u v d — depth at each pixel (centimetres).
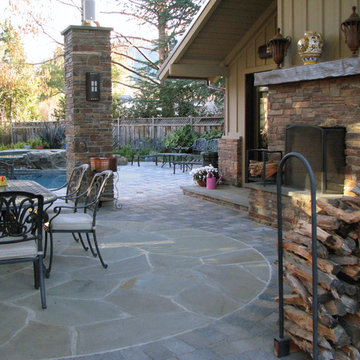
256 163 614
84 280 401
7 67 1977
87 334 298
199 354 271
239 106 838
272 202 595
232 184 854
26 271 427
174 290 377
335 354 251
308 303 258
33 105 2450
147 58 1930
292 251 281
